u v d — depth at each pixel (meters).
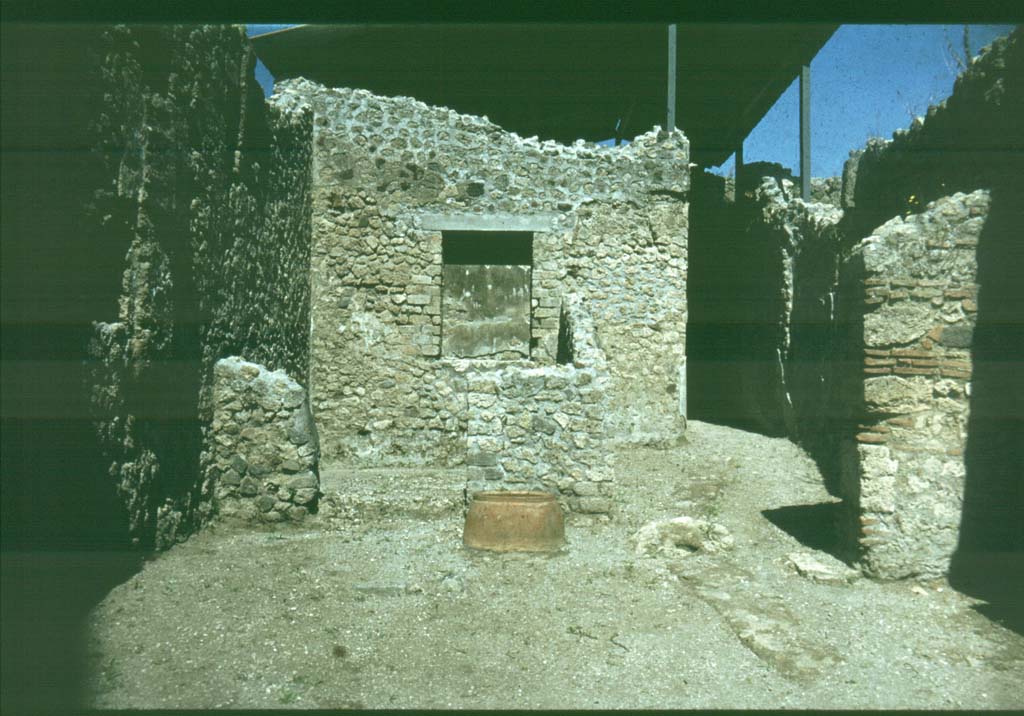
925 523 4.56
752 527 5.75
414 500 6.02
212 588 4.14
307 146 8.49
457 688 3.15
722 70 12.21
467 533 5.16
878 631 3.84
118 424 4.27
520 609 4.07
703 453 8.55
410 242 8.86
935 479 4.57
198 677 3.14
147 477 4.61
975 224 4.61
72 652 3.27
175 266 5.04
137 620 3.65
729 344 11.93
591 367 6.03
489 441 5.92
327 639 3.58
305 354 8.47
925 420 4.59
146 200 4.59
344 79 12.69
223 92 5.92
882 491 4.61
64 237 3.81
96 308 4.12
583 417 5.91
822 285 7.96
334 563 4.71
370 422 8.69
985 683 3.30
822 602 4.23
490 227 8.96
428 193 8.91
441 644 3.59
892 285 4.62
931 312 4.61
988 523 4.55
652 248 9.24
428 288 8.84
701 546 5.15
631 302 9.16
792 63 11.10
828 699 3.12
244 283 6.48
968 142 5.21
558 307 8.98
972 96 5.15
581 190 9.15
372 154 8.81
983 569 4.51
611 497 5.85
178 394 5.06
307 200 8.51
